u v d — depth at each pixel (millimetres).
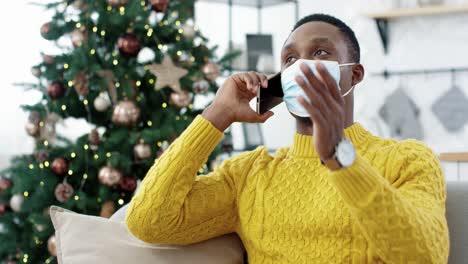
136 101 3369
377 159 1381
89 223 1531
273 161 1485
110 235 1516
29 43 4070
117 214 1655
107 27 3354
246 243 1506
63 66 3383
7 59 4062
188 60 3453
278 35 5336
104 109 3275
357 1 4984
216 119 1466
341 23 1416
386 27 4957
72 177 3365
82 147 3312
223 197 1506
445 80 4766
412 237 1162
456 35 4715
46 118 3359
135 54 3301
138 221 1455
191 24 3578
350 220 1327
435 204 1275
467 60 4688
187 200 1472
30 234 3383
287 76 1280
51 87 3307
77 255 1489
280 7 5320
